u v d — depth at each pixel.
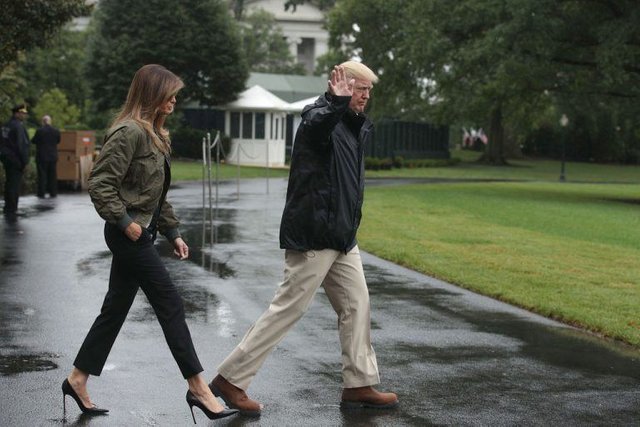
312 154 8.76
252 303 14.45
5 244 20.66
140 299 14.34
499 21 50.22
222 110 74.19
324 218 8.79
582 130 115.25
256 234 24.06
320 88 93.94
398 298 15.54
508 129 111.62
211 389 8.88
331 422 8.66
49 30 32.38
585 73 51.34
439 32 53.84
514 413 9.09
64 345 11.33
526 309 14.89
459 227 28.97
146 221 8.52
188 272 17.44
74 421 8.45
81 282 15.89
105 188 8.23
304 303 8.96
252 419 8.70
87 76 72.69
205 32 71.31
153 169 8.47
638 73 49.78
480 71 51.62
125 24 71.50
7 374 9.95
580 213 38.47
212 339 11.94
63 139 38.34
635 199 51.38
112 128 8.38
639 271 19.86
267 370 10.46
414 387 9.97
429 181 64.25
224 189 42.94
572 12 50.06
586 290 16.78
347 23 98.69
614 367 11.09
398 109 102.06
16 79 34.62
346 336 9.16
